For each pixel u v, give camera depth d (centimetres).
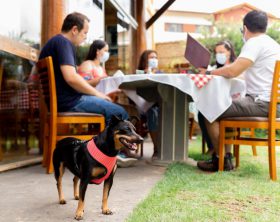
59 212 236
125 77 380
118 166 407
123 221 215
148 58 547
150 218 212
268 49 363
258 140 347
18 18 481
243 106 353
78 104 379
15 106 516
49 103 380
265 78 362
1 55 444
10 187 307
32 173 370
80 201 220
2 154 465
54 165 255
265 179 333
